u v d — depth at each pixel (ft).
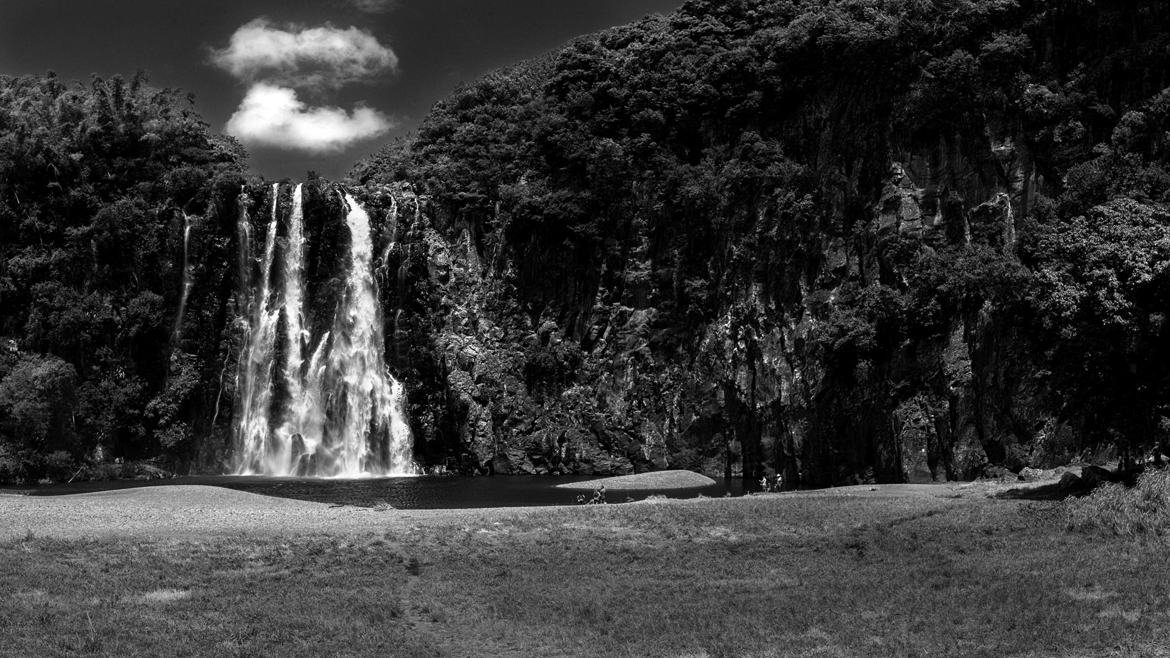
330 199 303.27
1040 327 141.18
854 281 240.53
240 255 297.33
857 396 222.89
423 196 317.22
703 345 271.08
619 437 279.90
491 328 300.81
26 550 104.47
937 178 232.32
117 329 282.36
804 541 111.24
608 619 79.61
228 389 288.51
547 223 297.94
